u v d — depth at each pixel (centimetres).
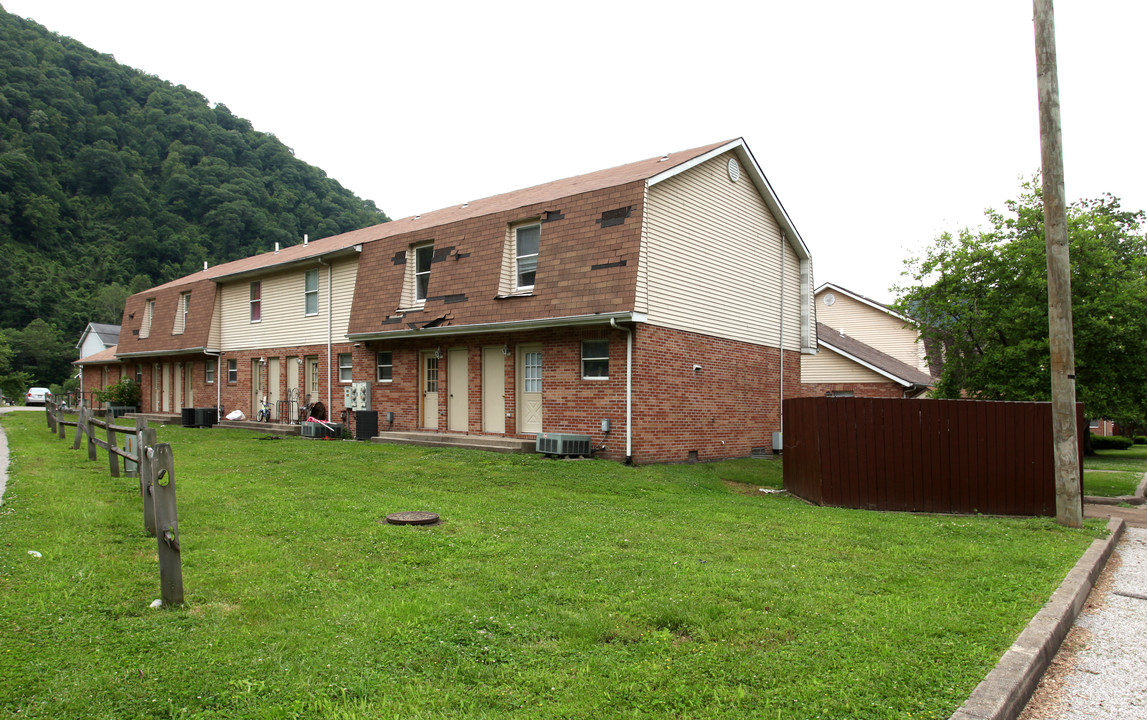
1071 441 950
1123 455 2809
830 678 398
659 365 1463
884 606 532
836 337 2844
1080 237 1451
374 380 1936
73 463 1230
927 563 680
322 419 2061
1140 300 1455
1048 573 650
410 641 444
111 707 348
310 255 2130
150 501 700
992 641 462
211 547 661
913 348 3098
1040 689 430
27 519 742
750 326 1848
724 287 1730
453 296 1650
